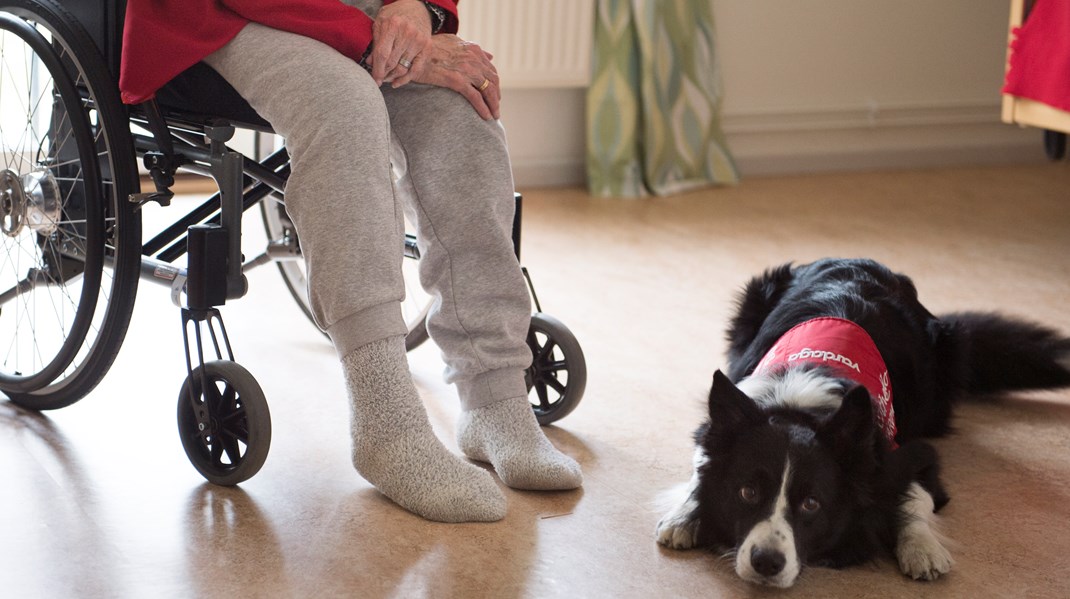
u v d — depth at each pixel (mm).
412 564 1300
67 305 2160
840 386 1441
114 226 1508
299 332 2199
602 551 1370
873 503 1347
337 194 1314
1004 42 4520
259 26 1400
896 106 4391
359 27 1425
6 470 1482
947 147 4516
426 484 1400
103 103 1444
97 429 1648
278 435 1668
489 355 1528
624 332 2318
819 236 3271
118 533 1329
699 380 2049
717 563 1363
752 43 4152
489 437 1546
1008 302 2656
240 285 1443
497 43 3633
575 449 1693
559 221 3344
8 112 2213
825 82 4301
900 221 3520
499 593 1248
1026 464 1741
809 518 1288
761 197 3824
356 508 1437
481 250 1500
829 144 4352
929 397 1773
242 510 1413
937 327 1823
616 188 3775
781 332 1725
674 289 2668
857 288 1798
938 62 4453
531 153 3877
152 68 1373
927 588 1327
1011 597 1317
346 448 1639
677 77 3846
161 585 1217
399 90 1508
